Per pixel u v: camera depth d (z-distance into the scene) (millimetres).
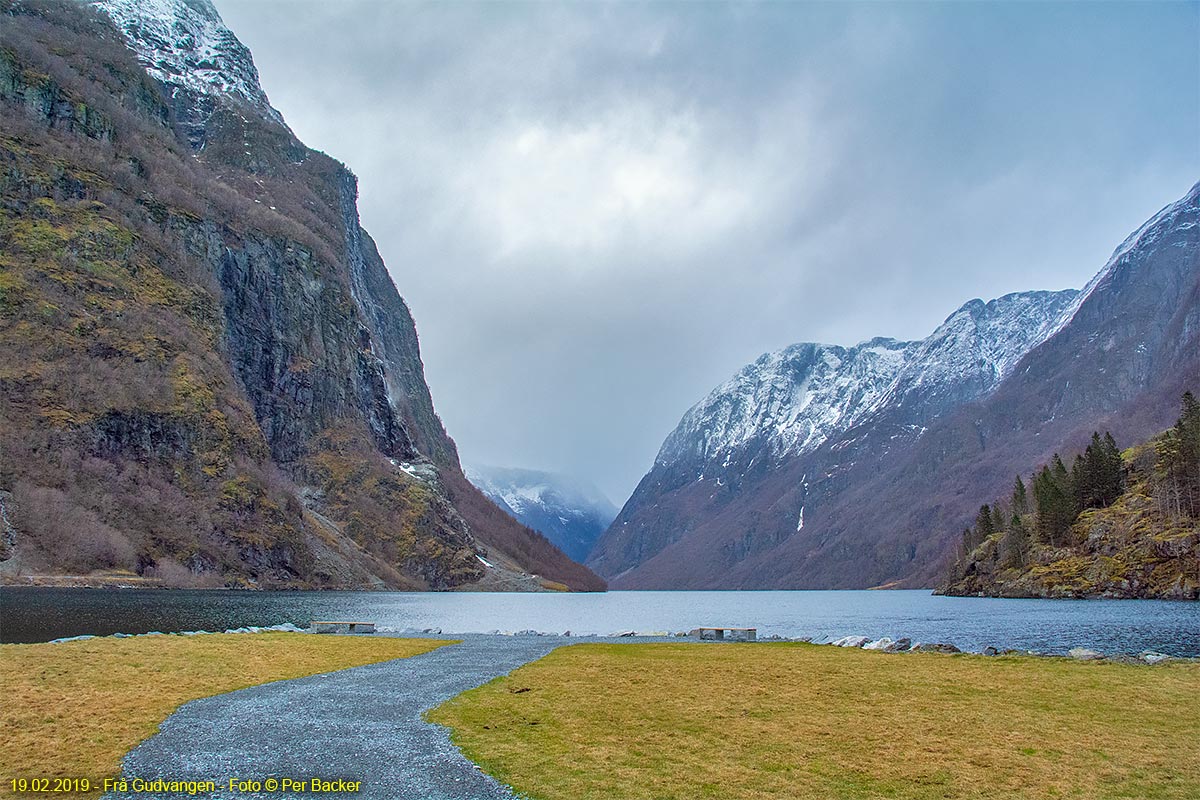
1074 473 182750
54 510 157000
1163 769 24281
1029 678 39688
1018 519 190500
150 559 169875
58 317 197000
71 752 24672
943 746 26594
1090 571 158625
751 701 33688
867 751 26000
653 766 24109
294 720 29156
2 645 45531
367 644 56281
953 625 97750
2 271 197250
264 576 197250
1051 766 24516
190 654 44969
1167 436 172375
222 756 24375
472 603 191000
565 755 25078
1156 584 144875
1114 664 45188
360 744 25875
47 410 178000
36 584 140500
